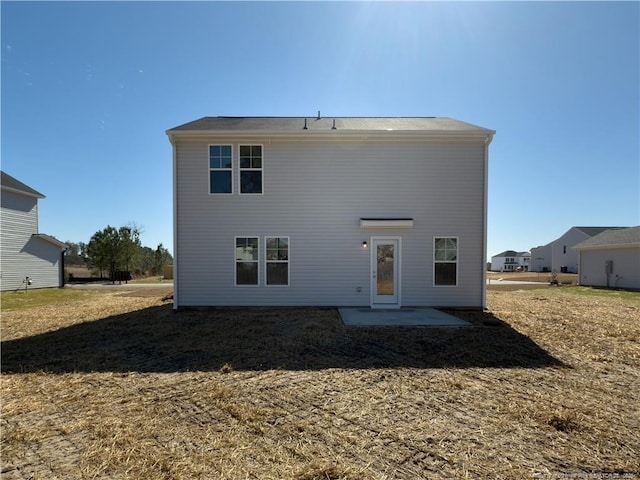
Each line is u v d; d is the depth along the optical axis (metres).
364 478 2.62
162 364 5.38
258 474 2.68
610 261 20.66
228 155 10.14
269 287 10.13
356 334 7.08
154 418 3.60
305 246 10.12
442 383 4.55
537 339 6.78
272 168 10.12
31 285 17.97
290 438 3.20
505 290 18.80
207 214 10.12
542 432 3.31
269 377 4.77
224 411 3.76
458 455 2.93
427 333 7.18
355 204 10.12
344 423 3.48
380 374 4.88
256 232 10.15
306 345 6.34
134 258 28.11
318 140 10.08
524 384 4.53
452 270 10.09
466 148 10.08
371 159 10.12
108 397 4.14
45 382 4.64
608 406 3.88
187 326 8.03
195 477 2.64
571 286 21.69
